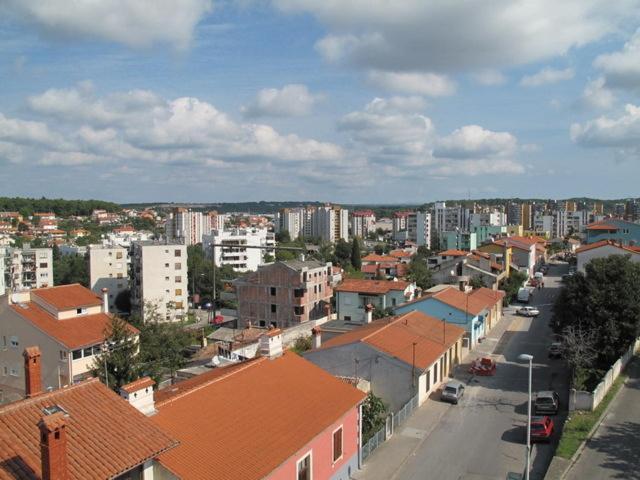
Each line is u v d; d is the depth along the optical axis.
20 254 123.38
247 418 23.02
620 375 43.19
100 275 121.38
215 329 80.19
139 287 110.44
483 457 31.09
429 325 47.59
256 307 88.88
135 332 49.81
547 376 46.59
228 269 131.50
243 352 49.91
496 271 91.00
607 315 44.03
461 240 143.25
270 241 199.00
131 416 18.41
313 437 23.34
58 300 55.47
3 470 14.53
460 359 51.28
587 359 41.47
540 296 90.94
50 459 14.04
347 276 118.19
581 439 31.53
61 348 50.84
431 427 35.47
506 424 35.88
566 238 187.88
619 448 30.52
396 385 38.44
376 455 31.28
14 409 16.95
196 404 22.77
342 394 28.03
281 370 28.06
